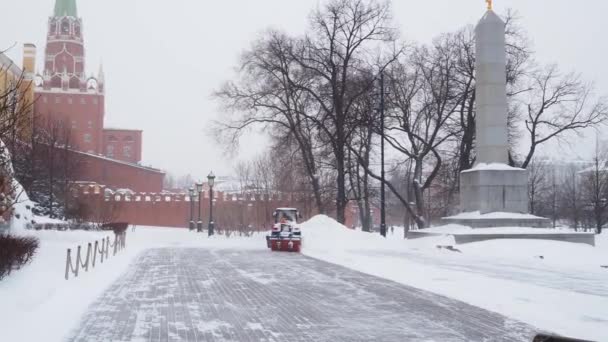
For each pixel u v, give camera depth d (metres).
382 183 39.00
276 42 43.47
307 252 30.53
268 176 69.31
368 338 9.61
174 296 14.12
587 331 10.16
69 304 12.42
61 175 51.66
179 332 9.97
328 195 53.53
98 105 115.88
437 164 47.56
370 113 44.16
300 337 9.65
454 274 19.33
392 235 80.44
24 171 39.12
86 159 76.00
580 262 25.16
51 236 28.17
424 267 21.80
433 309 12.47
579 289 15.52
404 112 47.22
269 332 10.03
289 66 43.94
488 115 32.62
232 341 9.33
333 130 45.38
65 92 114.06
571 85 44.81
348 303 13.26
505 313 11.97
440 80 46.41
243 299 13.75
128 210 68.94
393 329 10.34
